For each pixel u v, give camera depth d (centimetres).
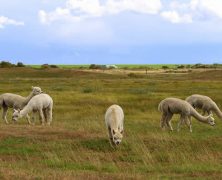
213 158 1733
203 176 1430
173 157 1730
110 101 3962
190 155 1784
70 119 3012
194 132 2353
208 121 2378
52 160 1638
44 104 2531
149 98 4169
